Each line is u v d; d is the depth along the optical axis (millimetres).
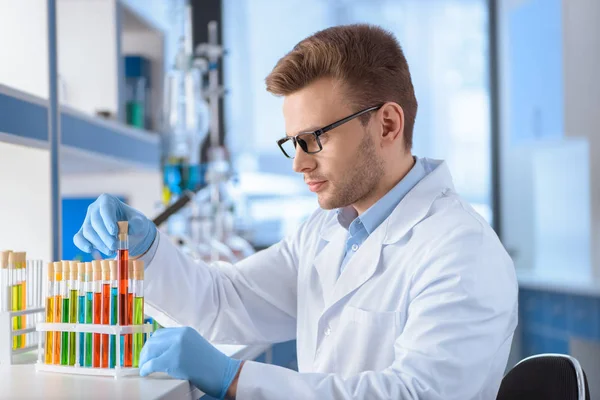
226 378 1396
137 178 3510
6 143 1845
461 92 5645
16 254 1649
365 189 1635
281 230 5277
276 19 5355
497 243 1586
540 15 5125
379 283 1656
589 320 4324
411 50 5570
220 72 5273
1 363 1586
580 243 5301
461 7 5590
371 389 1351
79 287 1480
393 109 1647
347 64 1568
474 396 1430
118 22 3316
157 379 1397
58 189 2100
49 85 2064
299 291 1894
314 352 1808
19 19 2078
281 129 5301
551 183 5688
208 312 1904
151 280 1777
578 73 4914
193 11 5332
